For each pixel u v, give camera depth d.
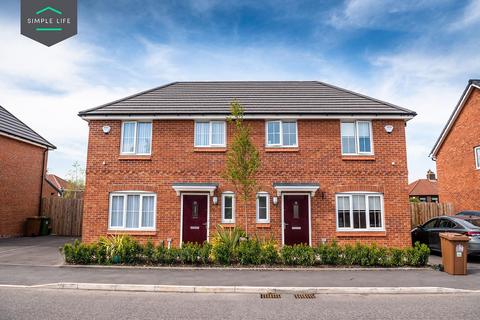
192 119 13.12
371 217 12.57
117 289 7.73
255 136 13.00
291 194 12.62
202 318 5.80
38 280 8.27
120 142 13.05
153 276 8.64
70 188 34.41
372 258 9.86
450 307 6.44
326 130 13.04
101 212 12.60
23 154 18.39
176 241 12.40
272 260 9.98
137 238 12.44
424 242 13.19
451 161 20.30
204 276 8.65
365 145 13.01
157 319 5.73
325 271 9.30
